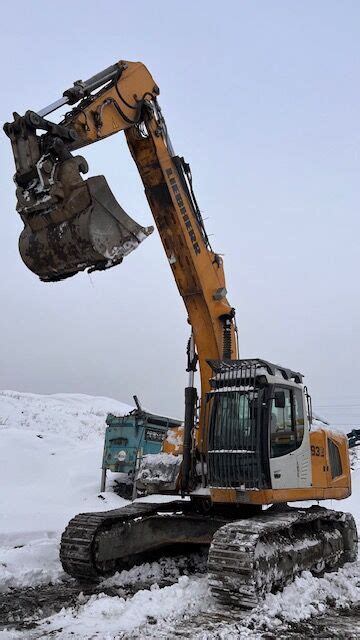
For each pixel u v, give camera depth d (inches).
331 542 305.7
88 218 222.5
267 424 257.0
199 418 290.8
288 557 251.6
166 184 295.3
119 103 276.5
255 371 267.0
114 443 549.0
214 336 297.6
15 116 225.1
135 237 234.5
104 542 267.1
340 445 349.4
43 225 233.6
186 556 308.8
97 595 234.5
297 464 279.1
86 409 1204.5
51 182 222.1
